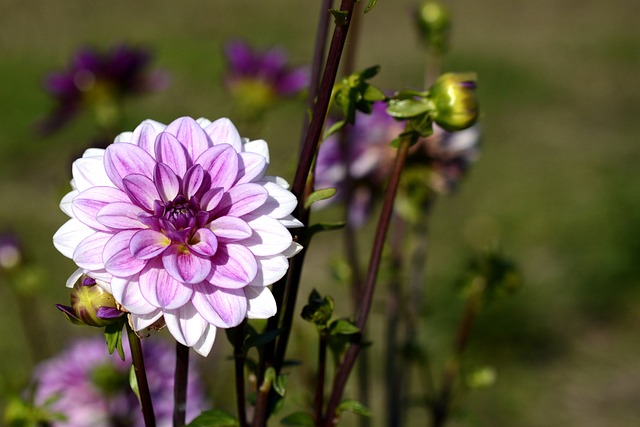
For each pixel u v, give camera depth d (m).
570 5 7.08
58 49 5.76
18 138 4.25
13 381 1.31
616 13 6.88
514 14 6.95
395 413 1.33
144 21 6.41
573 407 2.61
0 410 1.90
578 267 3.21
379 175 1.37
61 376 1.37
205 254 1.02
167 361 1.35
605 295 3.11
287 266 1.03
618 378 2.75
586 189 3.79
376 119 1.36
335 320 1.08
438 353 2.69
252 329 1.07
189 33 6.11
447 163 1.38
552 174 3.98
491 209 3.65
